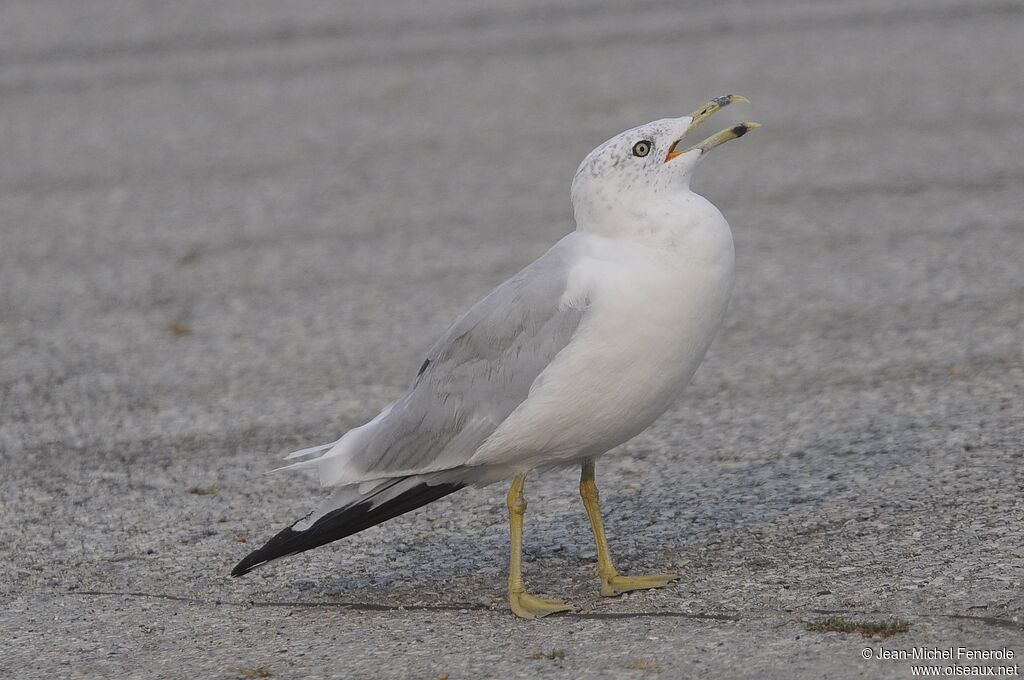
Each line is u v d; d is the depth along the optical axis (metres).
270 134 25.72
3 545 10.27
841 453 10.97
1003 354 13.06
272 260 18.66
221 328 16.08
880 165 20.88
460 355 8.70
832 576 8.55
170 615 8.88
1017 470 10.06
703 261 8.29
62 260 19.33
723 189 20.62
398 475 8.80
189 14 38.34
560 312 8.36
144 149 25.33
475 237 18.95
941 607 7.89
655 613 8.31
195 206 21.61
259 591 9.20
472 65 29.89
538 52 30.61
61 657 8.28
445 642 8.14
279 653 8.14
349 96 28.06
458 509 10.55
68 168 24.41
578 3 36.53
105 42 35.16
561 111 25.47
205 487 11.30
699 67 27.92
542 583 9.06
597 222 8.60
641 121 24.09
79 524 10.62
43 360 15.27
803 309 15.30
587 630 8.16
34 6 40.78
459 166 22.67
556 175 21.62
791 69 27.16
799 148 22.25
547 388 8.32
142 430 12.91
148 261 19.00
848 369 13.22
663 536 9.66
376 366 14.38
